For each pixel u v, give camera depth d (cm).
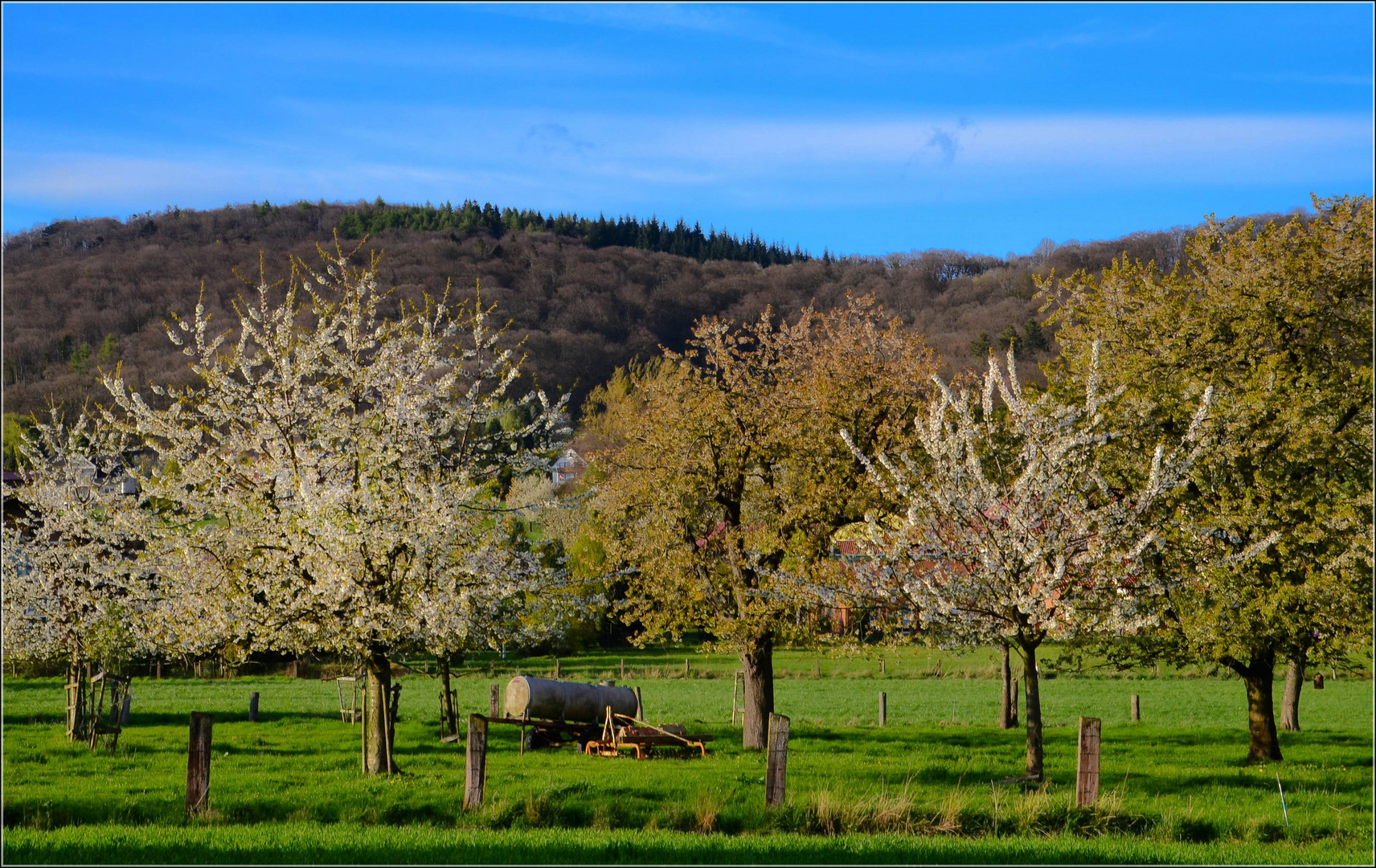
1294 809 1766
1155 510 2281
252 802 1672
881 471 2553
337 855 1309
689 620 2750
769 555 2666
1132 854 1383
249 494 2022
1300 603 2123
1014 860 1347
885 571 2017
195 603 1933
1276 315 2494
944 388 2003
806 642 2558
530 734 2788
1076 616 1870
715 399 2734
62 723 3073
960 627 1925
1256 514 2156
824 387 2688
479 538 2083
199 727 1616
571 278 16562
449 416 2242
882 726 3628
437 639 1969
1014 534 1898
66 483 2547
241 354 2108
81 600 2462
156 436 2131
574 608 2422
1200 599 2167
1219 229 2714
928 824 1576
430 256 17275
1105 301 2759
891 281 15538
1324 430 2225
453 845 1362
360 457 2031
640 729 2655
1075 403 2505
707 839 1423
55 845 1344
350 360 2148
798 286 16475
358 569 1881
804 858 1341
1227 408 2266
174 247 16962
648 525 2852
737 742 2930
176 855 1303
